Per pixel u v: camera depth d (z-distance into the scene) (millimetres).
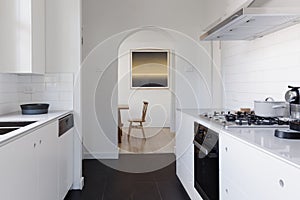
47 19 3588
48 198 2480
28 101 3609
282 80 2621
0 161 1554
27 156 1974
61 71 3623
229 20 2391
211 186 2293
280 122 2223
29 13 3018
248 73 3393
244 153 1649
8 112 3271
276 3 2238
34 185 2119
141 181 3824
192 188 2971
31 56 3041
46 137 2434
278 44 2697
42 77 3611
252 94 3279
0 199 1554
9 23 3016
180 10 5164
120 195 3336
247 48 3414
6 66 3020
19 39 3023
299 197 1122
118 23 5074
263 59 3002
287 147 1441
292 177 1173
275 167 1309
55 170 2717
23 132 1896
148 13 5125
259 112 2389
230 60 4027
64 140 3090
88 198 3246
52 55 3611
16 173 1779
